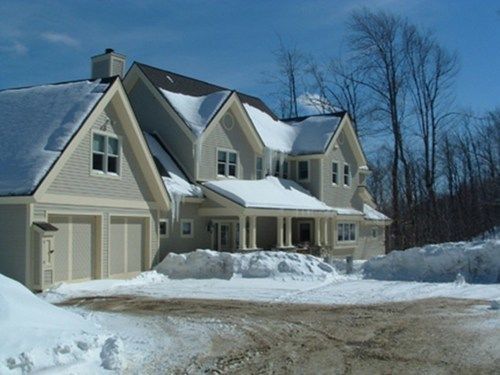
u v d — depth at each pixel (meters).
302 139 35.56
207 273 22.72
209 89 33.84
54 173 18.61
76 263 20.30
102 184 21.30
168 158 27.69
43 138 19.77
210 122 27.95
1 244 18.45
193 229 27.08
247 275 22.16
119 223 22.34
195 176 27.39
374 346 10.47
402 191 58.12
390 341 10.88
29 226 18.09
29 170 18.53
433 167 48.66
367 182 61.25
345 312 14.37
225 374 8.66
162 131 28.48
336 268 24.70
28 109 21.73
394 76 47.31
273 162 33.03
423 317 13.49
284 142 34.75
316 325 12.55
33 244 18.17
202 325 12.57
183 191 26.08
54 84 23.17
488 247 21.66
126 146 22.64
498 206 59.44
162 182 23.94
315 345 10.60
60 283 19.09
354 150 37.97
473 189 60.34
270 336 11.42
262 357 9.70
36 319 10.23
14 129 20.78
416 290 18.70
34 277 18.16
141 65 29.56
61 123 20.17
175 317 13.63
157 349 10.27
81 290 18.81
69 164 19.77
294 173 34.94
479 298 16.72
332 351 10.11
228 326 12.45
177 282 21.38
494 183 59.56
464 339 10.90
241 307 15.28
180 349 10.29
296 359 9.56
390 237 47.25
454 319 13.12
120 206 22.17
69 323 10.85
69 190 19.73
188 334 11.60
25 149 19.53
